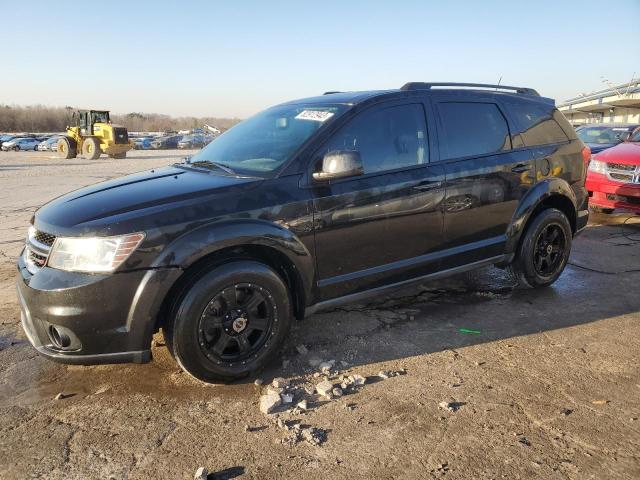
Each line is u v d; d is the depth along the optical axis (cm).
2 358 356
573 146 499
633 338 383
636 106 3475
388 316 429
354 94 403
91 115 3328
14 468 245
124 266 282
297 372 336
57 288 280
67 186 1531
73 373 336
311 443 262
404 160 383
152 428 276
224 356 316
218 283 301
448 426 275
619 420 279
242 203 314
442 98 415
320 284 348
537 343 376
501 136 446
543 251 478
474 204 417
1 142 5347
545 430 270
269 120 414
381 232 368
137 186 338
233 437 268
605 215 873
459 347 370
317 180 338
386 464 246
